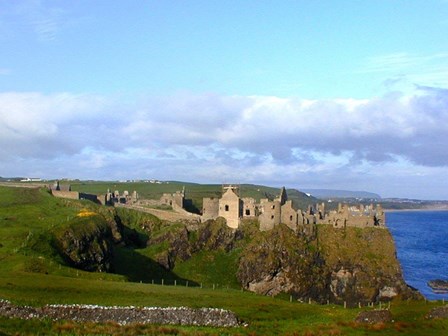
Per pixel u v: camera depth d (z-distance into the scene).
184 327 82.88
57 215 191.12
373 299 198.00
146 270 193.75
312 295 198.88
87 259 161.12
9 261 129.00
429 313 98.56
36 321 77.88
